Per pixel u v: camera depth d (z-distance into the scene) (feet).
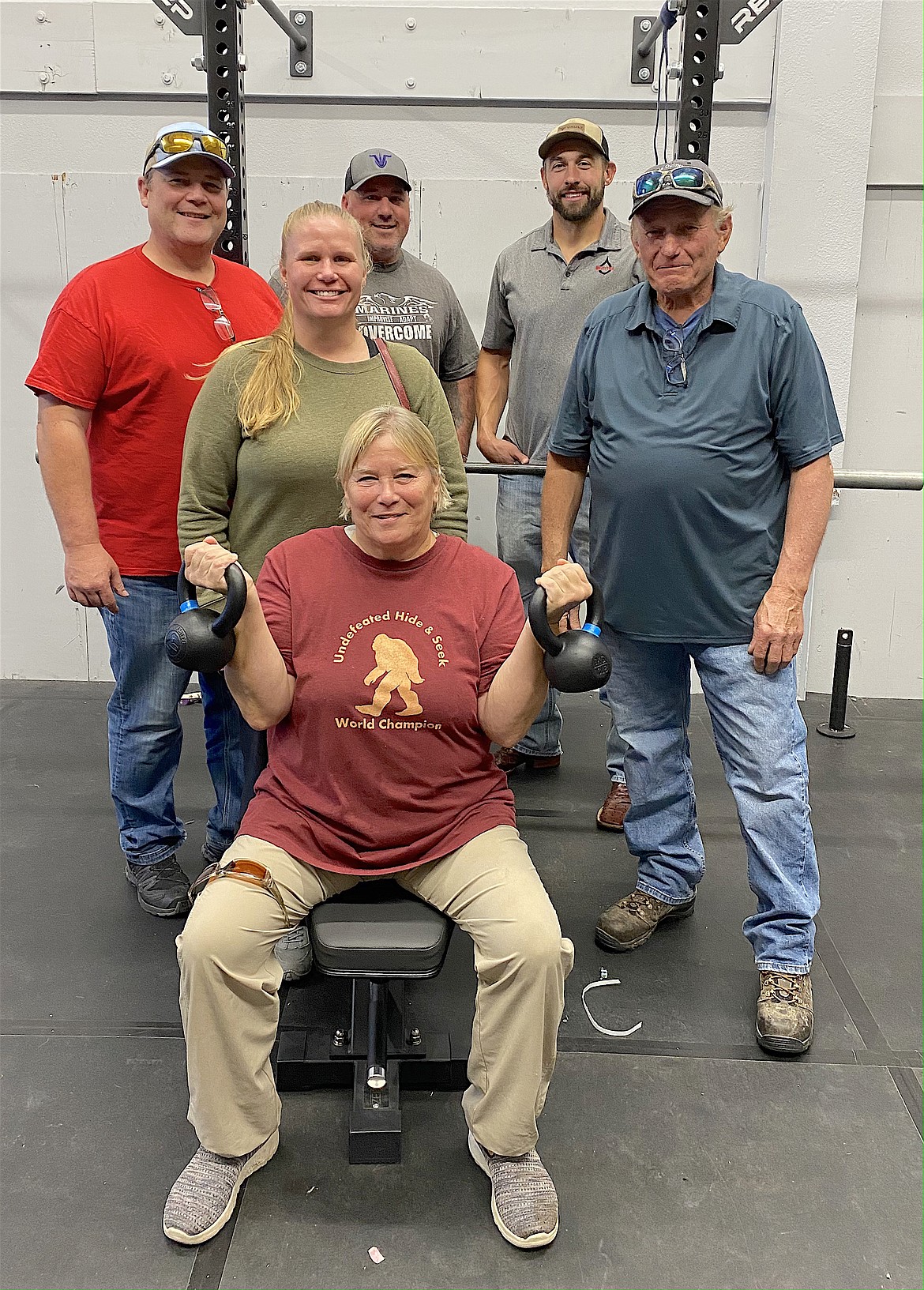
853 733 11.70
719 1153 5.77
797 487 6.55
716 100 11.21
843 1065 6.49
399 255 9.49
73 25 11.09
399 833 5.48
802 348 6.32
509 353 10.21
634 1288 4.94
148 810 7.94
